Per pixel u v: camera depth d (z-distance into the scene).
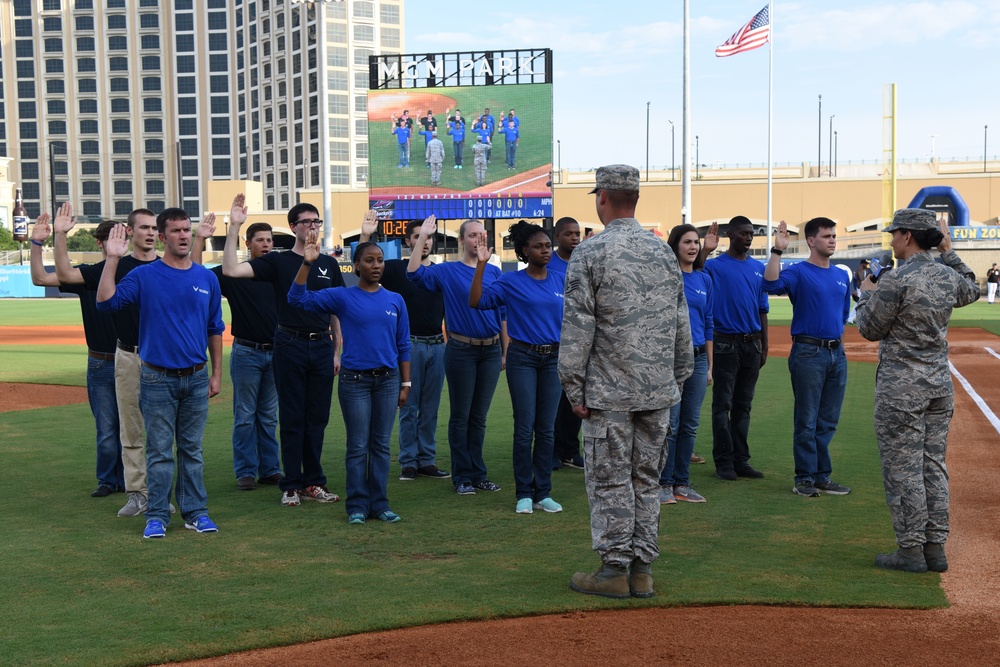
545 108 35.44
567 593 4.76
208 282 6.21
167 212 6.03
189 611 4.54
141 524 6.30
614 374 4.69
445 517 6.50
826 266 7.15
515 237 6.84
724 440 7.71
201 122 122.56
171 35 122.00
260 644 4.12
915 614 4.47
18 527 6.20
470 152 36.03
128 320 6.42
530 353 6.63
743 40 31.34
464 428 7.34
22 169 124.81
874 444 9.12
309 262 6.36
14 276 54.84
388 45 106.25
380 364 6.36
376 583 4.96
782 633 4.23
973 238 49.50
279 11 109.75
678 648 4.06
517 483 6.71
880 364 5.30
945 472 5.24
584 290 4.68
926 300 5.10
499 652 4.04
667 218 70.44
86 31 123.00
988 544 5.71
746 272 7.61
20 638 4.20
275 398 7.70
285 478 6.95
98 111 124.31
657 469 4.78
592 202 73.69
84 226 87.56
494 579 5.02
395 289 7.96
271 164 114.50
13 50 124.25
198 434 6.20
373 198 36.59
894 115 37.59
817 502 6.87
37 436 9.68
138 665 3.93
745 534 5.96
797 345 7.09
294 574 5.14
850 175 79.75
